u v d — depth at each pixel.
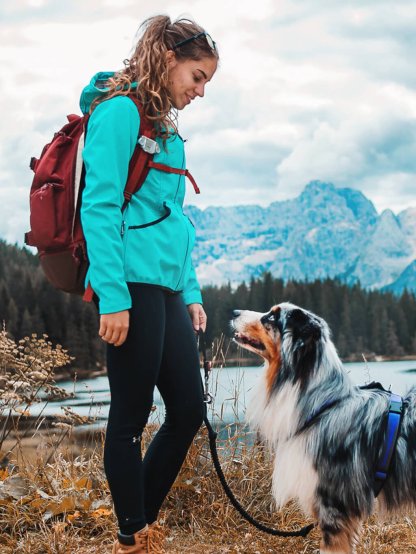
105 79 2.97
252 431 4.55
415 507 3.59
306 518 4.38
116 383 2.88
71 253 2.84
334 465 3.55
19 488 4.26
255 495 4.59
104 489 4.51
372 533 4.33
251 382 4.74
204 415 3.42
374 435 3.56
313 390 3.65
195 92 3.00
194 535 4.16
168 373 3.05
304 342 3.68
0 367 4.31
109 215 2.70
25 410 4.32
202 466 4.60
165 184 2.94
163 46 2.88
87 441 5.02
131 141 2.79
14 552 3.66
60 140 2.94
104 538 3.94
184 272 3.05
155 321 2.87
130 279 2.83
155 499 3.14
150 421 4.76
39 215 2.83
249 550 3.99
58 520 4.09
